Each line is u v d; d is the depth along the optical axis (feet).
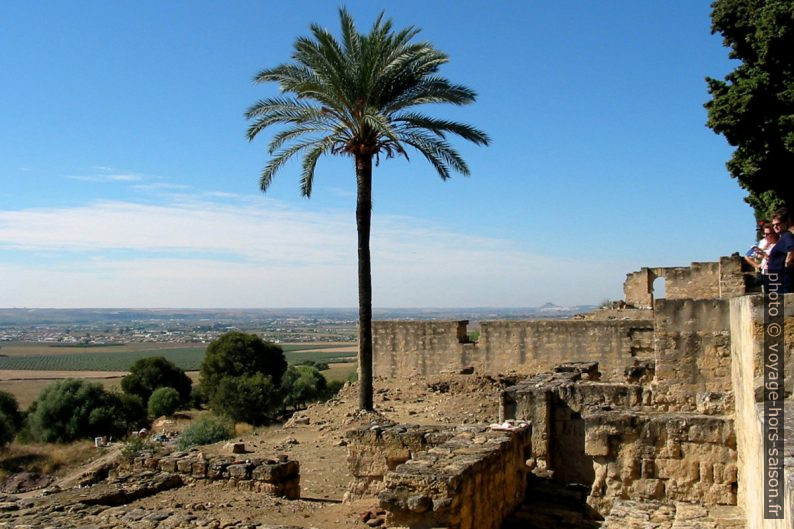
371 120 81.20
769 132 90.02
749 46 96.99
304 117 88.89
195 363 517.96
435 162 90.22
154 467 56.34
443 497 36.68
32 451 142.51
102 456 128.88
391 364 121.08
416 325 119.55
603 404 60.80
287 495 53.72
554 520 46.96
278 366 214.69
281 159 90.17
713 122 94.22
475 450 44.21
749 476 37.55
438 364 118.11
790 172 91.71
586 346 109.09
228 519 41.27
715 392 55.47
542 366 111.65
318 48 86.17
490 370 114.83
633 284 135.33
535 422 61.52
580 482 61.36
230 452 73.72
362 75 85.15
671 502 49.47
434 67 90.38
